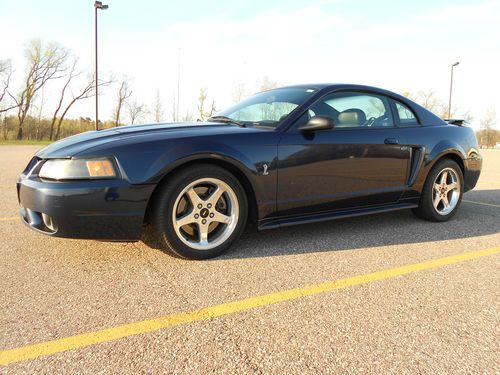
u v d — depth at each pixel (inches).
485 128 2080.5
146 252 117.0
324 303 86.8
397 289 94.7
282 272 104.3
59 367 63.0
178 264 108.5
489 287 96.7
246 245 126.0
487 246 130.0
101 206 97.8
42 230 102.0
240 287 94.6
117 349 68.4
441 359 66.8
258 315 81.0
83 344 69.6
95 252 116.9
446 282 99.4
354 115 138.0
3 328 74.4
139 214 100.7
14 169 364.2
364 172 135.7
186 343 70.5
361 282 98.7
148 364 64.2
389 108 149.5
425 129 154.6
